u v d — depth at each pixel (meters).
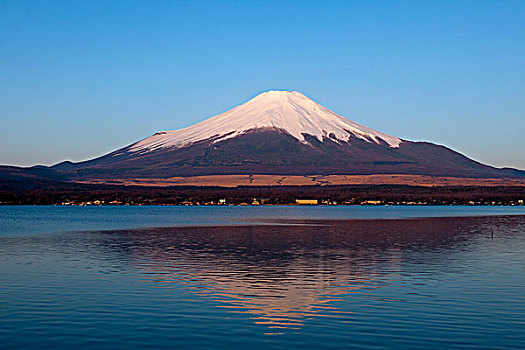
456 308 27.88
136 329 24.20
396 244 61.44
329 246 59.06
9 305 28.27
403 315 26.53
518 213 160.88
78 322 25.23
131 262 45.09
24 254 51.06
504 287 33.34
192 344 22.27
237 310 27.58
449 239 67.75
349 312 27.19
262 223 106.94
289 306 28.41
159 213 165.62
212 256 49.62
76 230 86.75
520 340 22.61
